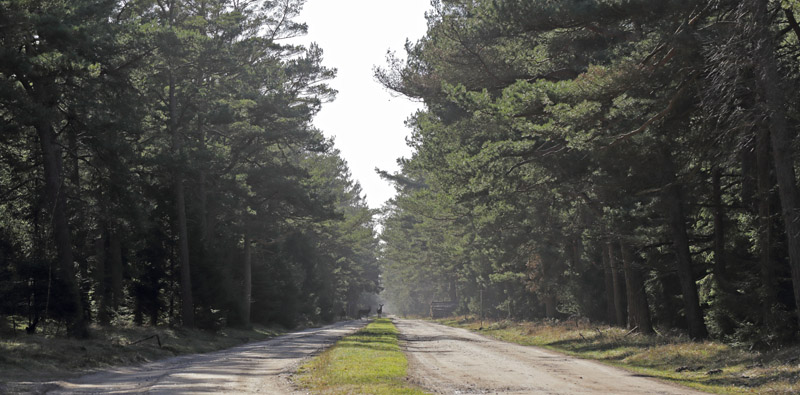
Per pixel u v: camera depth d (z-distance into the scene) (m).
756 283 24.80
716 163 24.92
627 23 23.72
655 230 31.48
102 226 33.94
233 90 44.94
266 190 53.53
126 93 31.03
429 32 31.36
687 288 28.38
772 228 23.95
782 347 21.22
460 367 22.12
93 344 25.73
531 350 33.16
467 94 24.50
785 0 17.23
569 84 22.06
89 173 35.94
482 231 49.03
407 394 13.93
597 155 24.42
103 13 28.80
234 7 49.09
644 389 16.50
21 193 31.36
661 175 26.64
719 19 20.44
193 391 14.69
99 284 33.91
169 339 31.56
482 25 27.75
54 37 25.23
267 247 68.44
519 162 29.22
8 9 23.42
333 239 91.19
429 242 86.06
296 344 36.47
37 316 27.30
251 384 16.47
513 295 68.62
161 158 34.12
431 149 35.97
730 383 17.89
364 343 33.53
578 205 35.53
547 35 26.72
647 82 21.78
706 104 20.22
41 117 25.20
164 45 33.88
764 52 18.48
